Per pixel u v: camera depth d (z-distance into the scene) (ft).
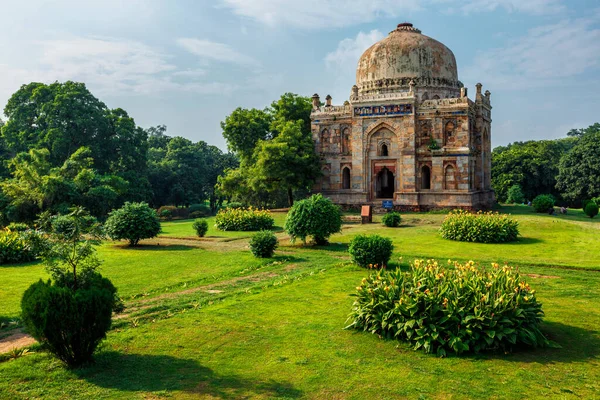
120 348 28.73
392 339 29.63
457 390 23.04
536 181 176.04
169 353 28.02
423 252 64.69
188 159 206.69
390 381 24.08
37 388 23.56
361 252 51.34
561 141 303.68
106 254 64.08
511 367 25.55
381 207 119.03
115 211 73.20
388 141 119.14
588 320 33.01
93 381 24.40
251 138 136.05
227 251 66.69
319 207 70.28
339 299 39.14
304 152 122.62
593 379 24.08
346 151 126.11
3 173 143.43
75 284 28.43
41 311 24.70
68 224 29.60
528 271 51.01
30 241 28.96
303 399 22.44
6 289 45.03
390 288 30.78
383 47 127.03
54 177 109.60
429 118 115.44
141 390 23.39
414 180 115.34
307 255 63.10
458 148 112.16
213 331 31.45
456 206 112.06
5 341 30.99
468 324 27.94
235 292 42.60
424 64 124.16
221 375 25.04
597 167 155.22
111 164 165.68
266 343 29.37
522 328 28.17
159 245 72.84
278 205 165.99
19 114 147.64
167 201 197.26
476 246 69.97
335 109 126.41
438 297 29.17
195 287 45.65
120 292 43.78
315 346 28.78
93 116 148.77
